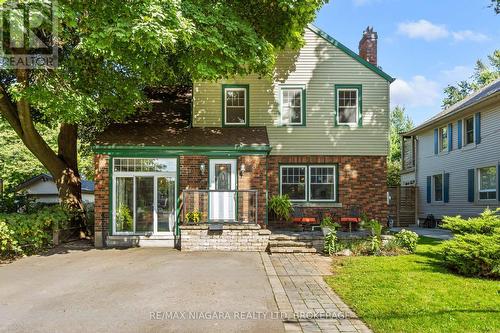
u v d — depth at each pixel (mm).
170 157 14000
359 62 16156
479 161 19141
